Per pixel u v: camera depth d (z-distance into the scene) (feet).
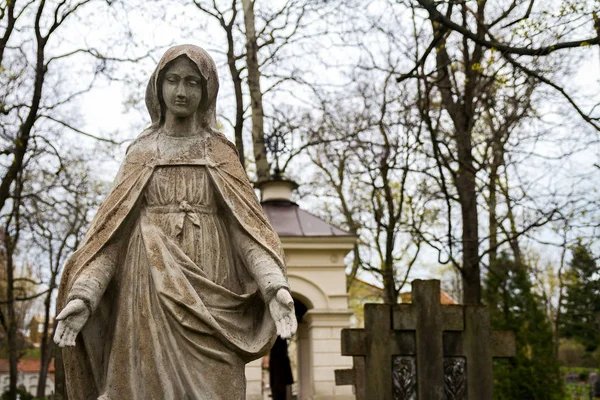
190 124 14.15
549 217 49.93
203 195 13.66
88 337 12.75
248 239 13.41
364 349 32.37
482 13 56.49
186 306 12.44
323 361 55.98
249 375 54.49
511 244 69.26
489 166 64.18
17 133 57.72
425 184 76.02
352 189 89.40
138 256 13.08
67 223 70.18
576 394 95.30
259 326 13.07
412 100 67.46
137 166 13.73
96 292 12.48
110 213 13.21
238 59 70.33
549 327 62.28
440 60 60.23
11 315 82.64
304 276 57.36
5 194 56.44
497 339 32.96
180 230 13.25
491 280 63.57
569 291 94.17
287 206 63.77
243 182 14.03
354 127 75.72
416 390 32.30
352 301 115.85
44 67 57.52
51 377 150.30
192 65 13.91
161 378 12.28
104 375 12.77
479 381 32.68
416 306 32.83
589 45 41.24
